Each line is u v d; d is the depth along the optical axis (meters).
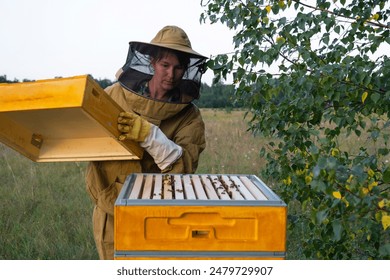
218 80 2.46
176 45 2.45
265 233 1.67
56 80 1.75
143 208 1.64
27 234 4.14
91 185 2.59
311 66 2.23
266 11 2.31
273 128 2.45
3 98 1.80
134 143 2.24
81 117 2.06
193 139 2.61
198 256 1.67
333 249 2.38
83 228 4.35
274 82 2.22
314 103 2.25
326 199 1.98
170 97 2.49
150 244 1.65
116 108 2.07
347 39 2.39
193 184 2.07
